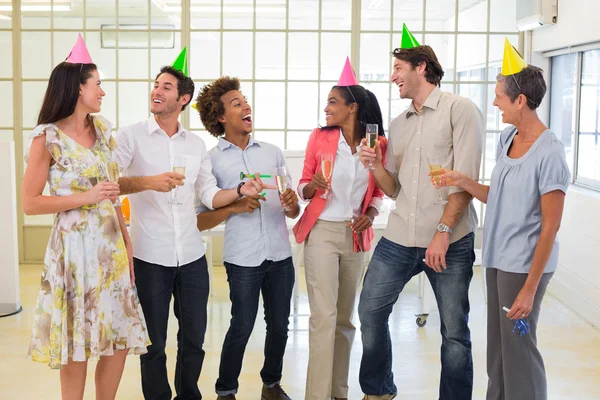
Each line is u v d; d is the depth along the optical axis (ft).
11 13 22.97
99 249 9.27
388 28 23.02
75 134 9.28
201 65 23.07
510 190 9.36
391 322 16.94
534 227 9.31
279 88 23.18
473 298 19.13
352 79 10.94
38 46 23.11
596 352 14.78
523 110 9.30
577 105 19.62
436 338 15.74
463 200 9.95
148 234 10.26
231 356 11.28
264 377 11.81
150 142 10.42
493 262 9.60
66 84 9.03
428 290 16.56
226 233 11.10
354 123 10.94
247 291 10.98
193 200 10.75
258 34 22.97
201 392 12.46
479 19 22.80
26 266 23.09
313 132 11.25
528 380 9.43
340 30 22.99
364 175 10.96
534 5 20.08
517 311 9.17
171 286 10.46
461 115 10.00
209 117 11.14
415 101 10.37
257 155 11.24
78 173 9.14
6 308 17.31
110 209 9.46
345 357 11.46
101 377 9.84
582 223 17.25
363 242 11.09
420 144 10.30
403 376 13.38
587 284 16.94
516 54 9.28
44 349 9.21
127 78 23.17
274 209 11.21
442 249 9.98
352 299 11.31
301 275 22.03
